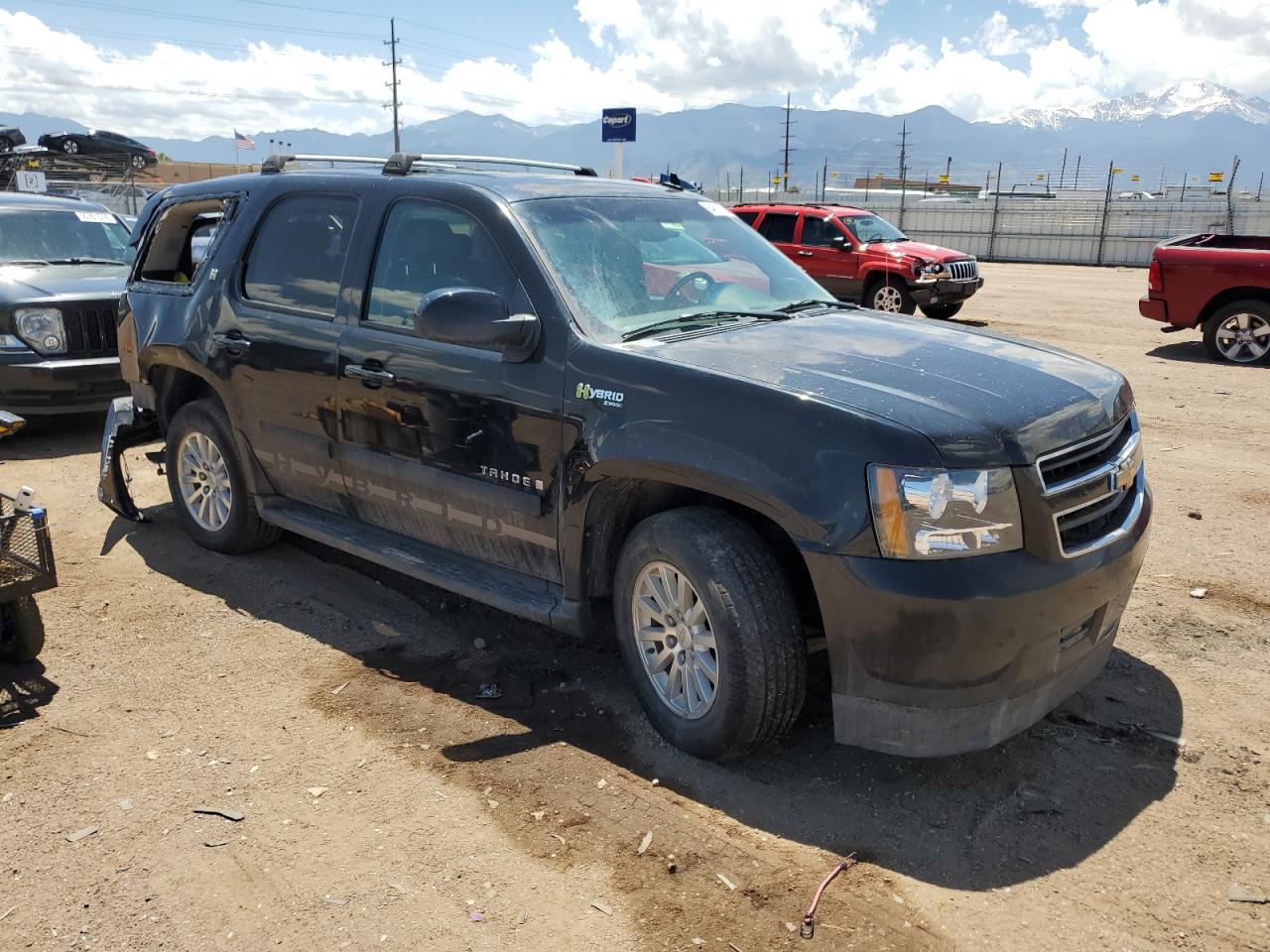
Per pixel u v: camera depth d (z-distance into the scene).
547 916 2.74
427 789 3.33
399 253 4.25
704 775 3.40
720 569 3.20
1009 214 36.34
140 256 5.91
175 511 6.39
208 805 3.26
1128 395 3.71
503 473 3.81
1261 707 3.82
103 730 3.75
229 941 2.67
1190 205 33.00
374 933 2.69
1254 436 8.18
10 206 9.50
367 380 4.25
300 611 4.83
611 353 3.48
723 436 3.17
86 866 2.98
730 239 4.57
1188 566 5.28
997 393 3.21
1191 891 2.82
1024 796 3.27
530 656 4.33
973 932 2.67
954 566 2.91
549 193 4.12
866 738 3.13
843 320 4.04
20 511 4.09
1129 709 3.81
